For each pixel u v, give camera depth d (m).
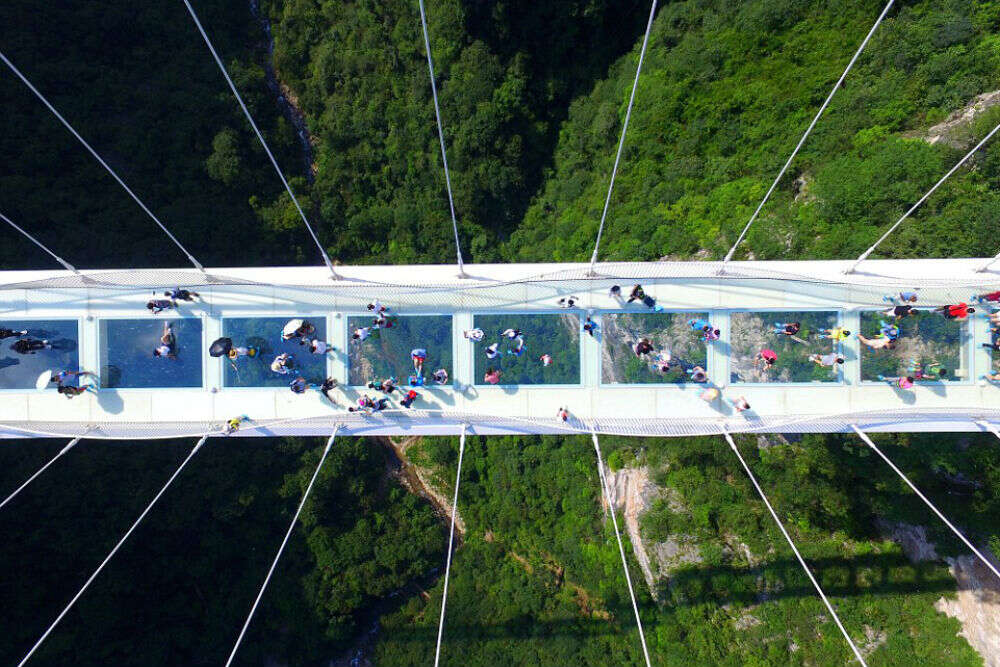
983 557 18.81
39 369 18.97
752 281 18.42
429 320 18.88
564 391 18.69
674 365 18.52
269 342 18.97
